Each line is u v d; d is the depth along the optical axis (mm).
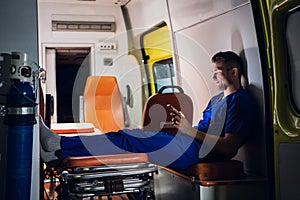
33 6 1749
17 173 1656
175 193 3020
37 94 1727
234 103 2918
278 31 2535
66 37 5781
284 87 2551
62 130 3566
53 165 2406
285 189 2486
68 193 2266
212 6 3545
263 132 2900
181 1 4160
